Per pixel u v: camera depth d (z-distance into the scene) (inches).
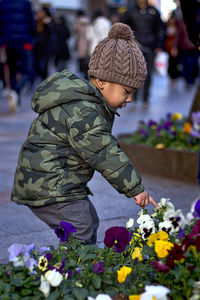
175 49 416.5
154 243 104.3
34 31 484.4
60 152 112.3
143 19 444.1
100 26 572.4
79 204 114.0
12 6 473.4
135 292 94.7
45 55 637.9
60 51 689.0
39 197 112.1
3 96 583.2
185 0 202.1
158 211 113.8
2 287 91.9
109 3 1246.3
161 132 251.6
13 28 472.7
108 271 100.0
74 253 104.7
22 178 113.7
